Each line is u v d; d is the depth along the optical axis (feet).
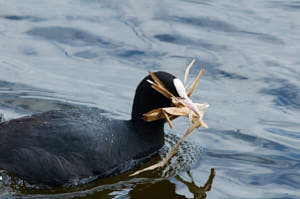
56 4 78.07
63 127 41.04
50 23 71.87
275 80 59.98
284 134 49.39
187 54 65.51
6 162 39.22
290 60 64.59
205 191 39.78
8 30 69.72
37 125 40.83
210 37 70.13
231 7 79.97
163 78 45.52
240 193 39.63
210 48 67.31
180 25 73.05
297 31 72.13
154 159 45.42
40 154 39.32
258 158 45.27
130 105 54.44
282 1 82.84
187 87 57.93
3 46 65.87
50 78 59.36
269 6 80.69
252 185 40.91
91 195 38.93
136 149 44.98
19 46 66.23
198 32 71.46
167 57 64.85
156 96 46.14
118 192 39.45
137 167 43.86
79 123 42.16
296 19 75.77
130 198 38.55
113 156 42.73
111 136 43.32
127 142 44.60
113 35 69.56
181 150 46.73
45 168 39.42
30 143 39.60
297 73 61.41
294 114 53.31
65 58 64.28
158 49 66.64
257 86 58.85
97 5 78.28
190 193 39.45
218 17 75.87
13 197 38.09
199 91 57.62
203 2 81.71
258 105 55.01
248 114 53.11
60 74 60.49
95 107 53.57
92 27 71.36
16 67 61.31
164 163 42.98
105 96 56.08
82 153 40.75
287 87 58.44
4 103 52.90
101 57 64.75
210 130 50.26
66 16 74.02
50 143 39.96
